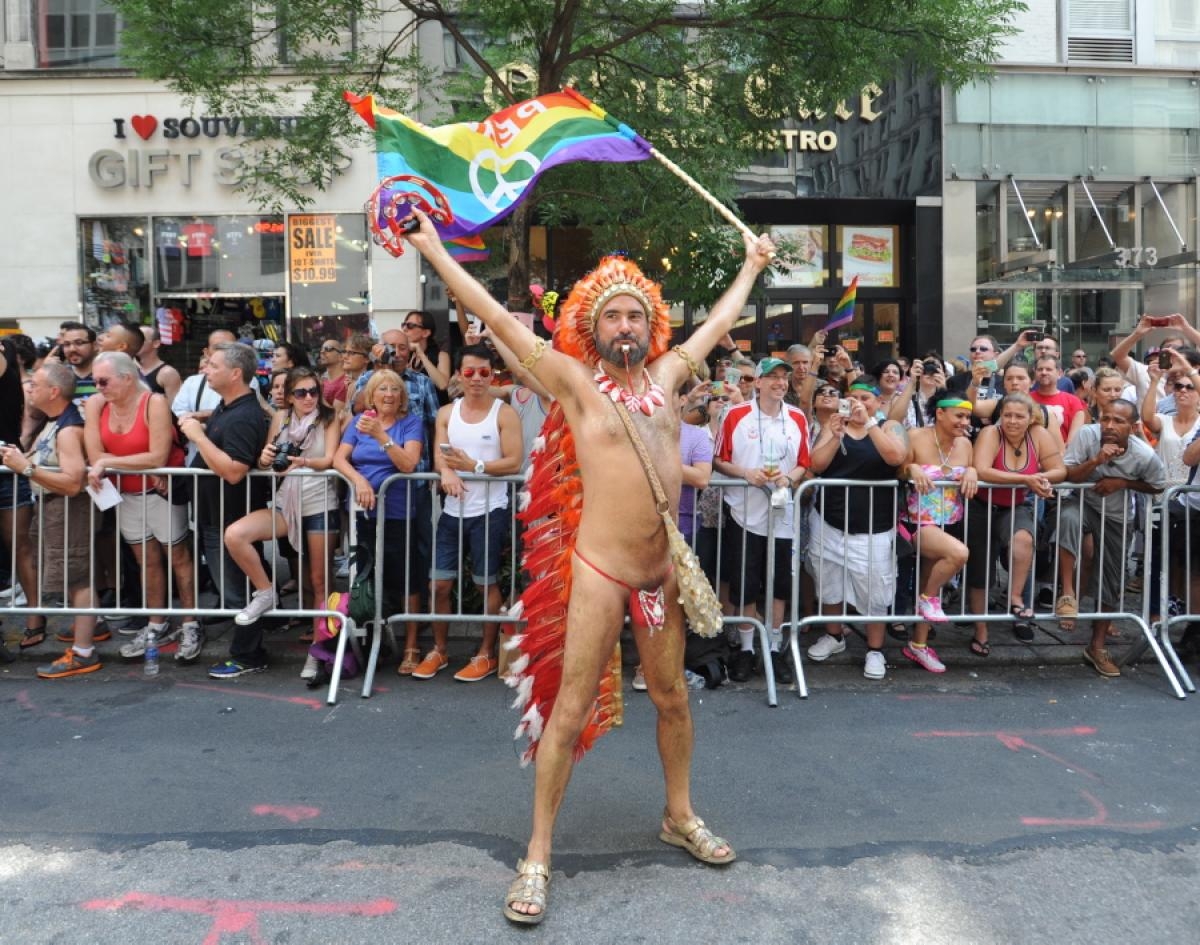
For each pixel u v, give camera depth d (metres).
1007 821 3.60
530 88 7.82
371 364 7.24
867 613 5.37
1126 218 13.88
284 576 6.11
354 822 3.52
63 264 11.78
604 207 7.32
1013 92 13.34
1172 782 3.97
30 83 11.57
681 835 3.32
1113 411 5.21
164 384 6.89
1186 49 13.83
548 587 3.21
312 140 7.46
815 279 13.41
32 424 6.67
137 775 3.92
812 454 5.55
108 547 5.84
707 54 7.51
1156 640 5.43
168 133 11.62
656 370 3.16
